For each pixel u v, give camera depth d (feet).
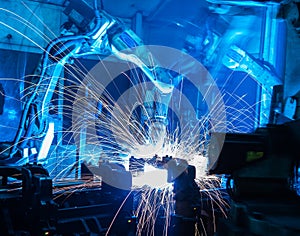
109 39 20.36
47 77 19.04
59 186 15.49
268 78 22.00
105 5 25.55
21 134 18.65
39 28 25.40
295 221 8.40
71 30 20.22
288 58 14.82
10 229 11.19
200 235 14.39
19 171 13.44
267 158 10.30
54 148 23.17
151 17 27.27
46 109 19.45
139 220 14.06
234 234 8.80
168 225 13.44
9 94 24.97
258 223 8.45
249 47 24.47
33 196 11.48
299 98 12.49
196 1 23.17
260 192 10.35
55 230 11.25
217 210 15.34
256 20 22.45
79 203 14.14
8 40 24.77
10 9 24.62
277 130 10.46
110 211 13.70
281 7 15.29
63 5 25.80
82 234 12.35
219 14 22.34
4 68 24.79
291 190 10.48
